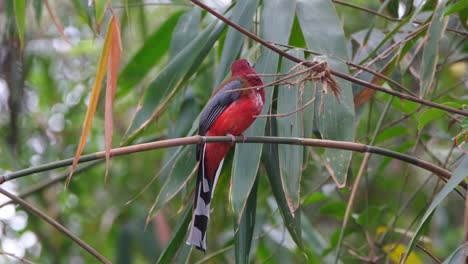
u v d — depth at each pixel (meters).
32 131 16.08
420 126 8.43
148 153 16.22
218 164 8.80
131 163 16.19
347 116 8.01
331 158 7.92
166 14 15.91
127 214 15.12
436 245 13.71
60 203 16.17
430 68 8.39
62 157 16.06
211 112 8.83
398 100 11.12
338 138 7.95
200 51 9.20
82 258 15.80
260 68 8.53
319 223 15.85
